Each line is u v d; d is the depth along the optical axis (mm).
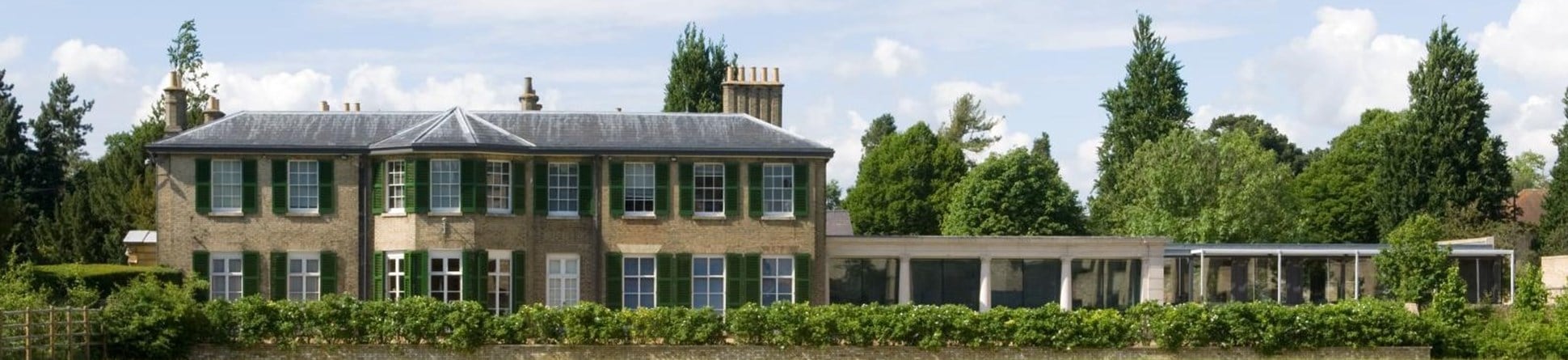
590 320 55656
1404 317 57875
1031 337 56250
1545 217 93312
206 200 61281
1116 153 104312
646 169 62750
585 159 62281
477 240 60125
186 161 61344
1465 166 92875
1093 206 102812
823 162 63312
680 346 55656
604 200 62312
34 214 96188
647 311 55938
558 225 62031
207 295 61062
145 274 56375
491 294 60719
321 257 61344
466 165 60125
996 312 56531
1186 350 56781
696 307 62594
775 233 62812
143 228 84062
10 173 97438
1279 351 57094
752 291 62594
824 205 63375
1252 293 69875
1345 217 105688
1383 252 65250
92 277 56531
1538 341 57750
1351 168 106625
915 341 56250
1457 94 92812
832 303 66375
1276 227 92875
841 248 65500
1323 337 57281
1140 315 57156
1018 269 67438
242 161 61531
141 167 89938
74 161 110500
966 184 98000
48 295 53219
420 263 59875
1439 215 92125
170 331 52344
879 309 56344
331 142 61938
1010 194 96562
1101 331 56625
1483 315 62312
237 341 54281
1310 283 70250
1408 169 93750
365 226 61531
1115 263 68062
